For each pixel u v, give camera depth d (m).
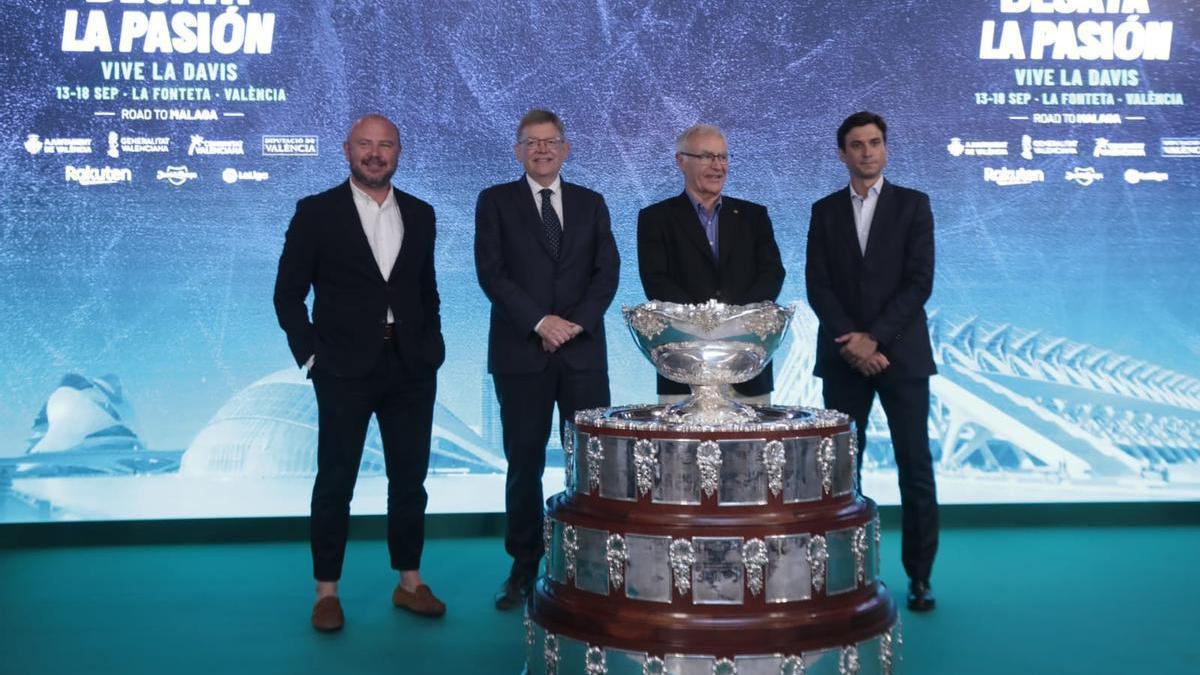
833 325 3.54
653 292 3.55
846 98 4.95
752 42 4.93
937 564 4.16
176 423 4.74
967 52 4.96
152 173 4.72
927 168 4.96
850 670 2.32
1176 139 5.02
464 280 4.87
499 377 3.60
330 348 3.32
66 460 4.68
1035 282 4.98
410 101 4.83
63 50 4.68
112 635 3.25
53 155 4.67
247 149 4.77
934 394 4.96
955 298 4.96
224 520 4.71
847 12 4.95
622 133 4.91
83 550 4.54
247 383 4.78
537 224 3.60
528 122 3.59
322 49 4.79
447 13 4.84
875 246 3.57
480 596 3.73
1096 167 4.99
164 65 4.72
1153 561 4.19
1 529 4.61
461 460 4.87
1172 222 5.01
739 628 2.26
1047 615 3.41
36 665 2.95
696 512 2.32
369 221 3.40
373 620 3.42
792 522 2.32
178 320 4.74
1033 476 4.97
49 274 4.68
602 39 4.89
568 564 2.46
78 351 4.69
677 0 4.91
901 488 3.58
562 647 2.41
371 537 4.76
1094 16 4.99
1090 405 4.99
